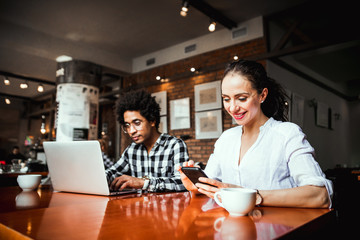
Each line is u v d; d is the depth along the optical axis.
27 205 0.95
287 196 0.83
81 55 5.44
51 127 8.62
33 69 6.07
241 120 1.11
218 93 4.77
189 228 0.58
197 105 5.03
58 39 5.16
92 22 4.62
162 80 5.60
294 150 1.01
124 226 0.59
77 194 1.28
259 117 1.17
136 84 6.23
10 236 0.57
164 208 0.82
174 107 5.43
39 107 10.05
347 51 5.50
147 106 1.70
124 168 1.85
